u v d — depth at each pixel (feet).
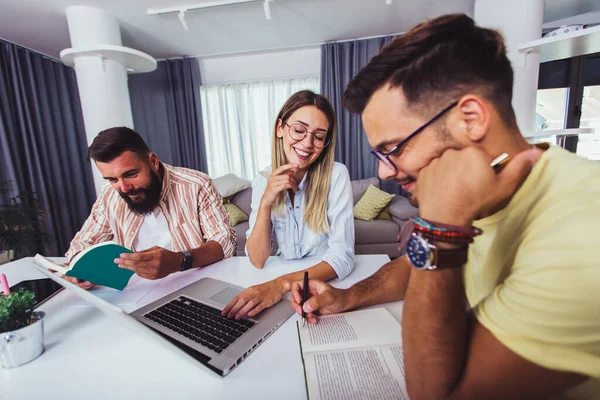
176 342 1.91
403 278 2.46
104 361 1.80
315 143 3.43
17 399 1.53
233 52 11.07
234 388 1.56
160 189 4.06
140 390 1.56
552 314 1.02
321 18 8.49
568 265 1.00
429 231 1.28
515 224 1.30
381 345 1.81
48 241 8.57
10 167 8.23
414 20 8.77
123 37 9.07
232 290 2.67
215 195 4.44
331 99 10.91
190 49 10.51
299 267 3.28
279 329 2.07
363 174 11.52
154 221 4.23
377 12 8.19
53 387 1.60
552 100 9.64
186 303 2.42
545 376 1.09
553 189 1.19
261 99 11.74
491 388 1.16
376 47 10.26
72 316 2.33
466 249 1.28
